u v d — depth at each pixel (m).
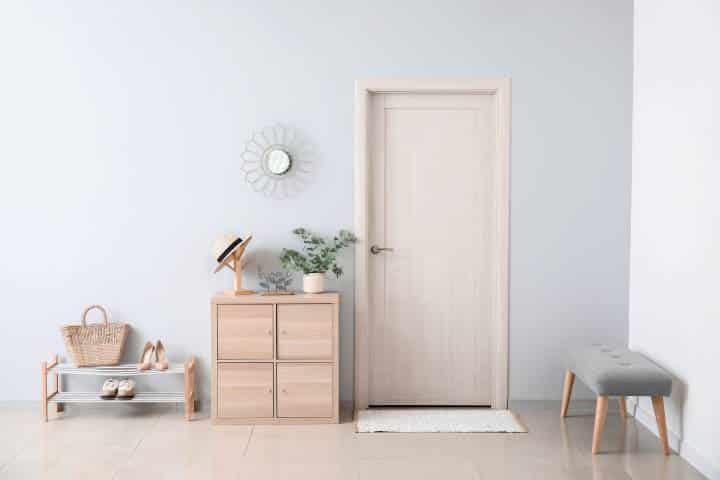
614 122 4.17
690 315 3.40
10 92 4.10
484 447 3.56
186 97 4.14
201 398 4.18
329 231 4.19
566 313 4.20
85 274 4.15
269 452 3.48
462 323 4.29
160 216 4.16
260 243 4.18
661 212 3.74
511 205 4.18
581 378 3.69
